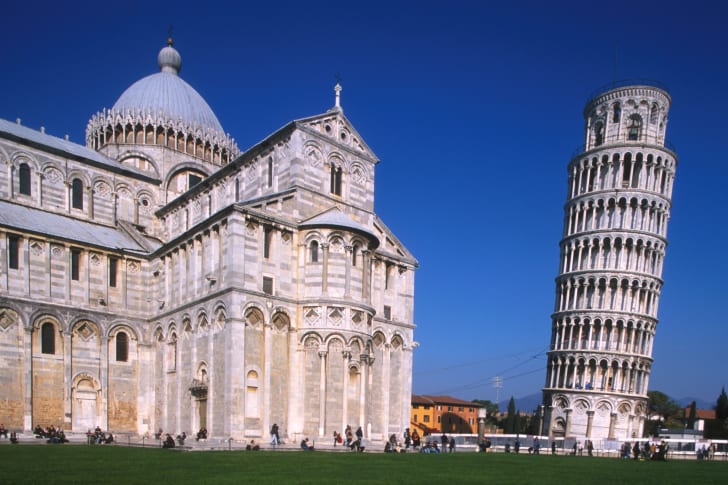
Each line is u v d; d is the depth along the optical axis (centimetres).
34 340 5484
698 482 2881
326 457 3762
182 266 5800
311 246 5434
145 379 6106
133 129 7812
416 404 14525
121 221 7162
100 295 6006
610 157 10631
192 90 8906
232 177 6419
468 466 3503
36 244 5650
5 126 6712
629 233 10331
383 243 6425
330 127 5994
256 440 4894
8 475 2308
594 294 10350
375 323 6112
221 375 4950
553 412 10338
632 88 10738
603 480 2839
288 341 5259
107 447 4303
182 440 4600
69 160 6862
